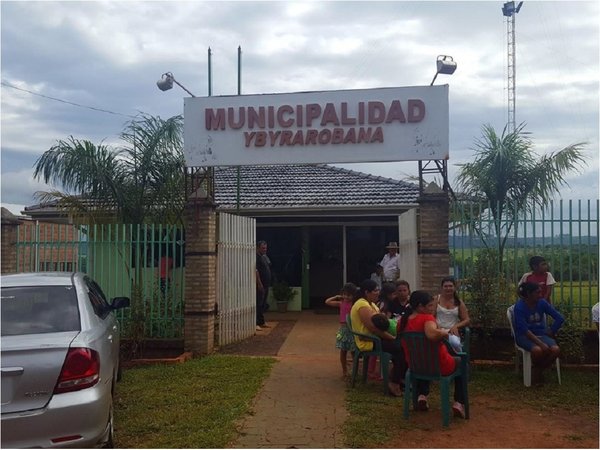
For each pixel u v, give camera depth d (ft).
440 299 27.35
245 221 39.01
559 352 27.14
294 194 53.93
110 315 24.13
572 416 22.53
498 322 31.27
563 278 31.24
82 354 16.62
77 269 34.53
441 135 32.50
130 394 24.99
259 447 19.17
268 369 29.27
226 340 35.70
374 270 55.77
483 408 23.45
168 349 33.30
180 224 38.01
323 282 56.34
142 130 38.09
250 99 33.81
